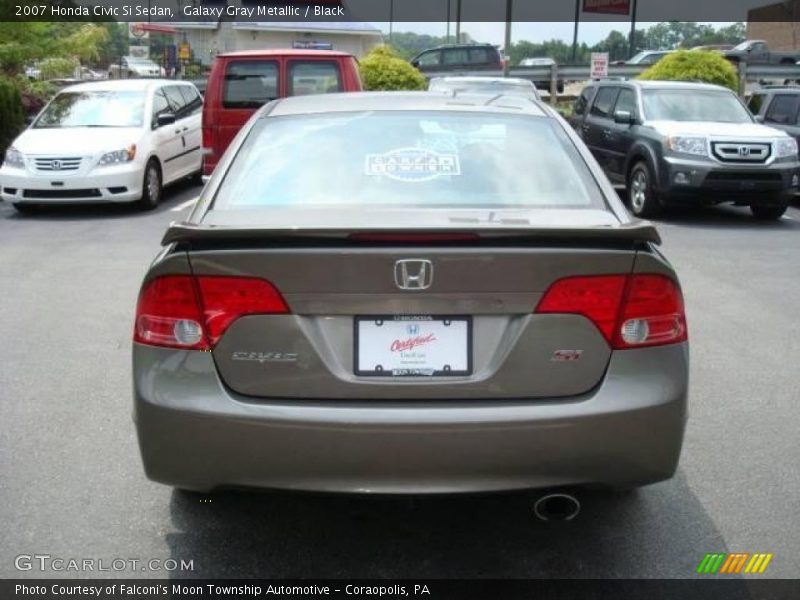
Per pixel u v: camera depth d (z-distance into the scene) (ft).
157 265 10.18
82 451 14.62
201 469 10.02
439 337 9.89
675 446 10.24
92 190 40.01
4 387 17.69
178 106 48.39
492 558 11.53
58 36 65.41
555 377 9.95
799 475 13.97
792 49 155.33
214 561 11.43
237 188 12.03
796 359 19.92
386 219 10.76
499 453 9.78
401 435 9.68
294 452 9.80
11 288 26.16
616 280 10.00
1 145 50.96
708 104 43.98
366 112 13.85
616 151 44.96
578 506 10.39
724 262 31.09
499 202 11.73
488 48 112.57
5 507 12.71
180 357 10.01
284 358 9.84
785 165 39.78
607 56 74.95
